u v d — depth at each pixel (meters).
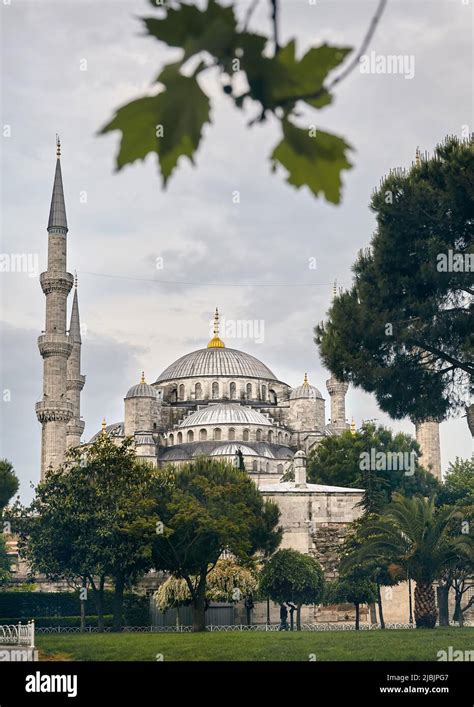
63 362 113.62
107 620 76.31
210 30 4.18
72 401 142.50
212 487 65.88
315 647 39.72
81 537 65.88
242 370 161.25
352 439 118.62
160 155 4.38
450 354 44.62
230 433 144.00
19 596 77.12
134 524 60.53
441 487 119.25
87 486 67.38
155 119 4.32
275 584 69.19
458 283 42.47
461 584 78.19
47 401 112.06
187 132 4.34
